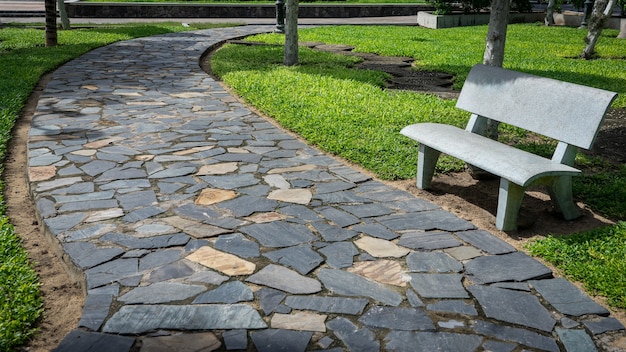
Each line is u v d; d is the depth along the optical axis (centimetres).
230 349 300
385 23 2567
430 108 858
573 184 558
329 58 1361
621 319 343
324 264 390
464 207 507
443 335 317
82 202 482
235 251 404
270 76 1071
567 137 458
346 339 311
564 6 3809
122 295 346
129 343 302
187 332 313
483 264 396
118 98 880
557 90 480
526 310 344
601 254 409
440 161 614
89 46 1436
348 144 656
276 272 377
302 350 301
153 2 2703
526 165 446
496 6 593
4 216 471
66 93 905
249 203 489
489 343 312
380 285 366
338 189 528
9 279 361
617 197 527
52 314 343
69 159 591
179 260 389
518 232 459
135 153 616
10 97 852
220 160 601
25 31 1808
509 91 526
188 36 1775
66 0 2742
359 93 938
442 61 1382
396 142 670
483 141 512
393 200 507
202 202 489
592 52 1504
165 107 831
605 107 435
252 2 2870
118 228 436
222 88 980
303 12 2847
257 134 704
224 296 348
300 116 777
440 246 421
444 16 2383
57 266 402
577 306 350
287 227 444
